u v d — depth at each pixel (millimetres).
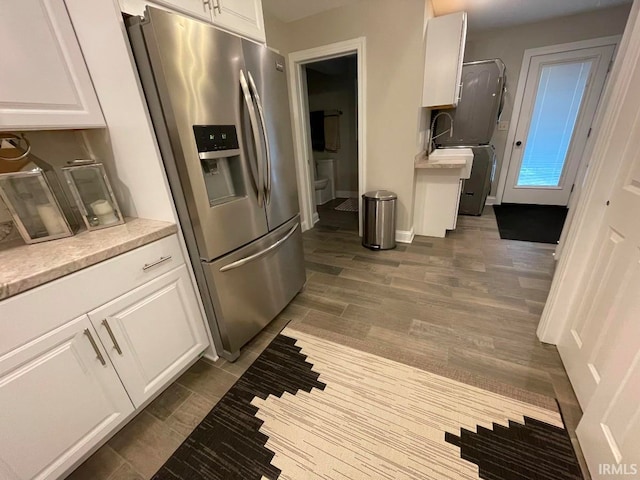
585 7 2992
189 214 1319
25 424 926
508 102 3857
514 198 4273
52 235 1175
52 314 950
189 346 1516
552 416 1237
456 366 1519
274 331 1890
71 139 1405
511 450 1124
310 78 4797
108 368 1145
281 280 1926
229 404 1388
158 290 1312
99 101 1238
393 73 2600
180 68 1101
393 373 1506
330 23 2660
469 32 3664
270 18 2605
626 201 1077
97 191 1295
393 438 1193
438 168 2947
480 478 1043
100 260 1059
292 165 1888
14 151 1160
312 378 1512
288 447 1185
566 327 1491
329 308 2090
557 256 2502
